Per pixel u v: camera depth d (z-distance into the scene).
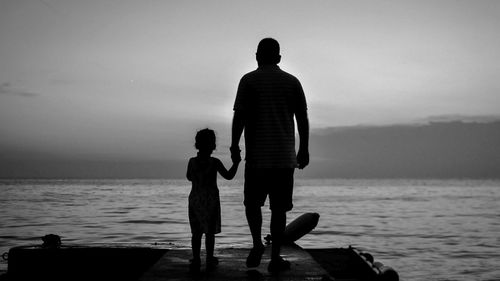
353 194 93.94
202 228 5.05
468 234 22.61
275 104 4.77
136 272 6.66
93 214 33.09
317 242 19.09
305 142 4.93
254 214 4.89
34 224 24.69
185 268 5.12
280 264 4.96
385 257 15.79
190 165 5.25
